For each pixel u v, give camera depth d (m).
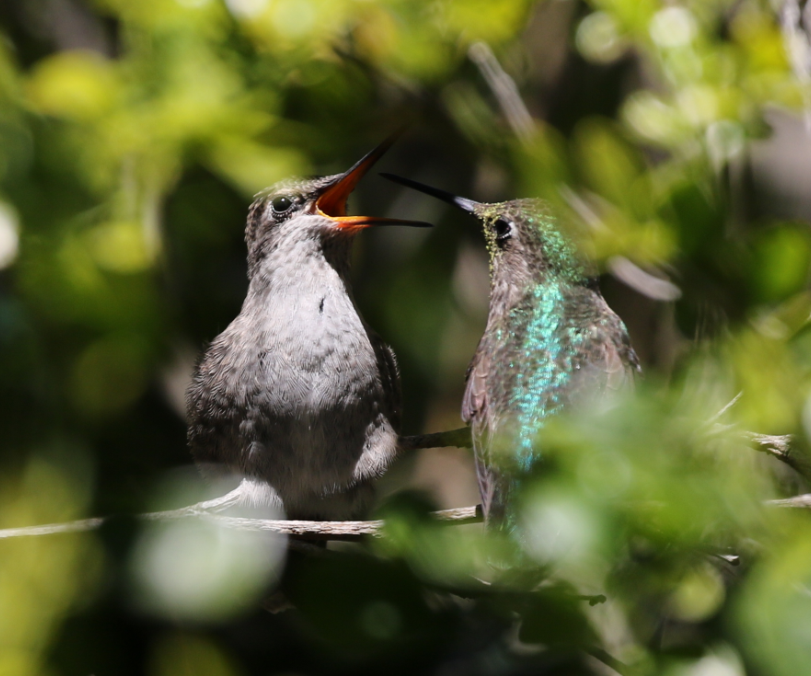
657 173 1.56
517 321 1.58
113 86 1.60
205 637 1.56
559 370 1.57
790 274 1.51
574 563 1.50
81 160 1.60
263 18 1.59
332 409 1.58
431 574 1.50
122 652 1.55
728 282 1.52
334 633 1.50
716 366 1.51
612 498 1.49
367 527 1.53
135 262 1.60
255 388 1.58
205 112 1.60
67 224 1.60
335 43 1.60
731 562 1.49
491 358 1.58
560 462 1.49
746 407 1.50
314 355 1.58
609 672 1.52
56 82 1.60
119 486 1.52
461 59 1.60
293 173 1.60
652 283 1.56
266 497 1.58
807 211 1.59
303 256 1.59
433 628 1.50
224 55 1.60
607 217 1.55
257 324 1.58
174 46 1.60
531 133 1.59
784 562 1.46
